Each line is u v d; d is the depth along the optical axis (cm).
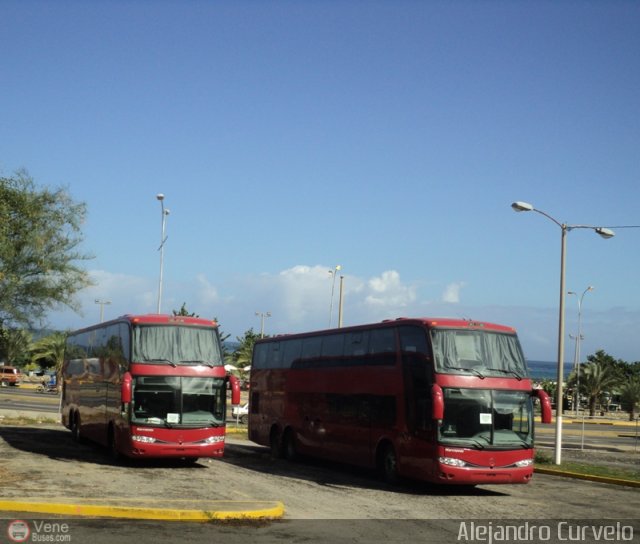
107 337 2534
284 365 2850
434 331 1953
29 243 3064
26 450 2534
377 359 2198
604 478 2336
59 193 3192
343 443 2347
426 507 1670
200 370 2247
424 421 1928
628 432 5562
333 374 2458
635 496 2019
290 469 2433
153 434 2170
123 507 1355
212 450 2217
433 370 1912
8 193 3067
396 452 2045
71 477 1831
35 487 1602
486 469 1881
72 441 2998
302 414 2655
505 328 2023
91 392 2719
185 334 2273
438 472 1861
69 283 3188
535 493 2012
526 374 1998
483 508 1686
